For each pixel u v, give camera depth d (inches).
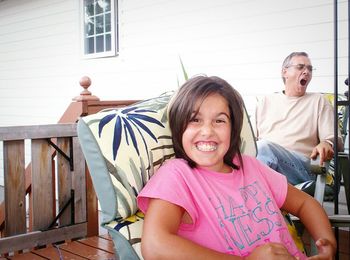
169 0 197.8
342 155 105.2
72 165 106.9
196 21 188.2
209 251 48.0
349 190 106.6
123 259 53.4
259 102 129.1
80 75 246.1
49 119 271.1
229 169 61.4
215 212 54.7
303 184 97.5
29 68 282.5
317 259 53.7
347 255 106.8
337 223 62.0
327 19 148.0
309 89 153.7
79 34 243.4
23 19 282.4
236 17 174.2
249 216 56.6
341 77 146.3
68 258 91.0
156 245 47.4
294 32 157.1
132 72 217.9
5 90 307.4
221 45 180.1
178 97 58.1
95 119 56.2
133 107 63.2
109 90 231.0
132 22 215.0
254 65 169.9
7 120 307.9
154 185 53.4
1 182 299.9
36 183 101.5
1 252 94.4
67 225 105.9
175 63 198.1
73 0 245.3
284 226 59.3
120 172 54.2
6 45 301.0
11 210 98.3
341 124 123.3
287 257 47.6
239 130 60.8
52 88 266.7
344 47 144.7
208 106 56.6
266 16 164.9
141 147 57.1
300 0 154.5
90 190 110.0
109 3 227.3
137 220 55.1
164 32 201.0
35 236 99.7
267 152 107.3
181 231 53.8
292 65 119.7
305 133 118.9
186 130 57.3
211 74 184.7
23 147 99.7
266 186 62.0
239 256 48.9
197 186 55.4
